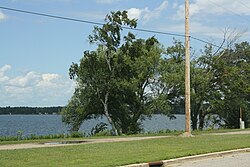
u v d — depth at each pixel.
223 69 56.81
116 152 18.41
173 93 56.47
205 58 57.59
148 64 53.69
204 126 61.72
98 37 53.03
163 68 54.59
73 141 28.77
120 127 56.62
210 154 18.80
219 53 58.28
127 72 54.50
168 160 16.33
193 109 58.88
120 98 55.59
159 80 54.94
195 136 29.72
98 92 54.72
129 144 22.86
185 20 30.00
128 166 14.49
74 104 55.75
